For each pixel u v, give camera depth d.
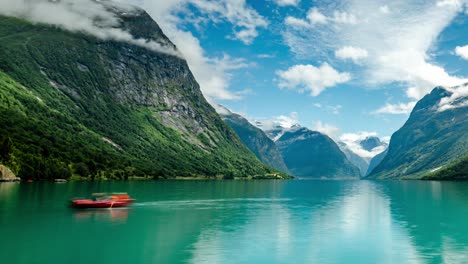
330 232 79.06
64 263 53.62
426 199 158.38
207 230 79.25
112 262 54.62
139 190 178.25
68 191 150.62
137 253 59.62
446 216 103.12
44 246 62.38
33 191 147.50
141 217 94.44
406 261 58.06
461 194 189.75
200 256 58.66
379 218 99.00
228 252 61.31
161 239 69.75
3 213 92.94
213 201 137.25
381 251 63.56
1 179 194.75
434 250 64.44
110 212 101.31
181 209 111.56
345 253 62.12
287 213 107.25
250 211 110.56
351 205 131.50
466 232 79.88
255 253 61.22
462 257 60.16
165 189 192.50
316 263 56.56
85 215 94.00
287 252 62.12
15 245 62.62
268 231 79.25
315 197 167.75
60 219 86.81
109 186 193.50
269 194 183.38
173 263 54.81
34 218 87.25
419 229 83.31
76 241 66.31
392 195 184.88
